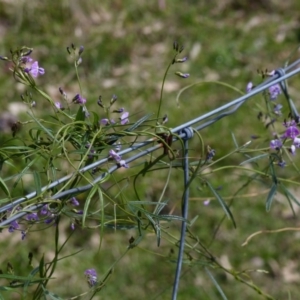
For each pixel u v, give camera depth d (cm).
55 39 688
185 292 447
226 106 207
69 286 450
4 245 473
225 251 479
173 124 591
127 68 668
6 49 675
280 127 550
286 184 514
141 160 498
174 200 503
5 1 714
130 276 458
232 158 540
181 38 709
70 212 186
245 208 502
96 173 206
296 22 737
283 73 238
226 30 718
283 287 460
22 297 177
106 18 725
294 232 493
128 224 207
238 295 449
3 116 575
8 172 483
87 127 184
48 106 598
